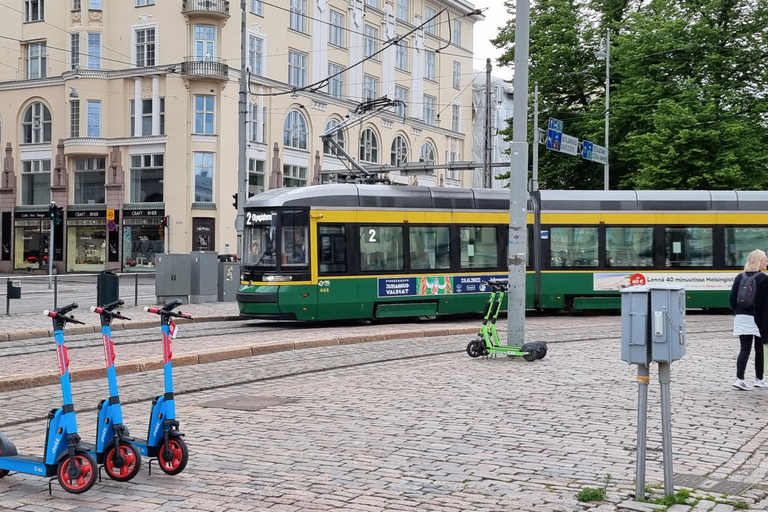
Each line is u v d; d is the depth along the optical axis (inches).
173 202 1845.5
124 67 1913.1
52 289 1193.4
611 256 892.6
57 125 2009.1
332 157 2107.5
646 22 1321.4
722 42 1295.5
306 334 691.4
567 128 1443.2
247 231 774.5
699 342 637.3
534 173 1254.9
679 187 1243.2
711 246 904.9
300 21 2007.9
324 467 269.0
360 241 777.6
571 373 469.1
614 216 895.1
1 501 235.8
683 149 1232.2
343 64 2129.7
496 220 859.4
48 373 449.4
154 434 258.7
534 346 524.4
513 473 261.0
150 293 1264.8
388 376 463.8
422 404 375.6
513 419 341.1
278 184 1930.4
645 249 898.1
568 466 269.0
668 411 231.8
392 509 225.6
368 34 2208.4
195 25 1831.9
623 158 1342.3
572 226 889.5
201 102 1835.6
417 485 248.1
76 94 1927.9
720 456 283.1
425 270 810.2
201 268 1041.5
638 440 232.7
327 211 764.0
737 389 413.7
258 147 1887.3
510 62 1517.0
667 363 231.3
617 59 1396.4
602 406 368.5
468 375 463.5
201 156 1840.6
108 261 1939.0
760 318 401.4
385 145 2260.1
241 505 229.8
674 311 228.1
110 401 251.1
